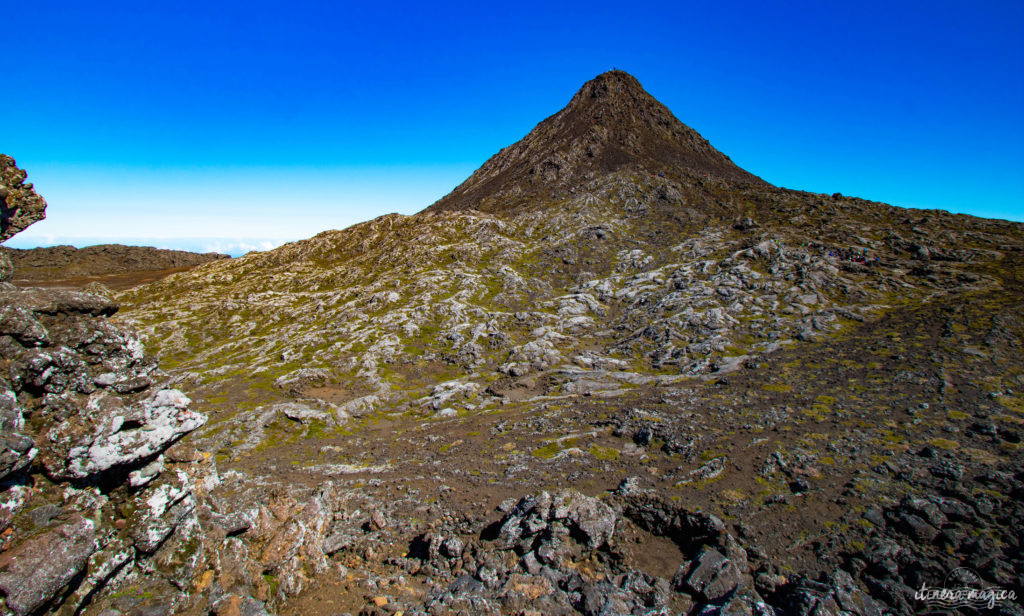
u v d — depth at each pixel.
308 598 21.64
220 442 53.38
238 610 17.77
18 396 14.48
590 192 144.00
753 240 101.50
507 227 130.62
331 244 151.12
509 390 64.75
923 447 36.22
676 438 41.41
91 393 15.84
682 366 65.12
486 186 181.00
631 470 37.53
